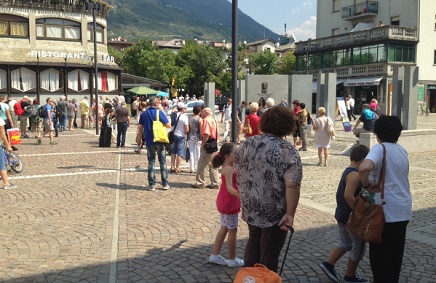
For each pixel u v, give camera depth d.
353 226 4.18
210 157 9.70
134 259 5.58
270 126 3.75
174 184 10.29
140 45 69.19
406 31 44.97
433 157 14.70
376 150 4.18
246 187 3.77
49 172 11.88
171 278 5.00
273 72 80.81
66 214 7.67
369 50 45.94
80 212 7.79
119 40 110.25
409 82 16.84
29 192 9.40
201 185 9.84
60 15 39.31
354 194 4.43
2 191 9.49
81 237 6.43
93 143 19.25
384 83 44.38
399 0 47.38
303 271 5.20
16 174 11.57
